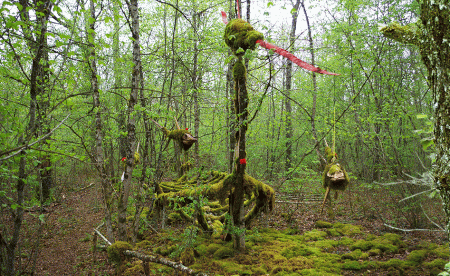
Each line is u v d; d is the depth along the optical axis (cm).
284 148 1088
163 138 645
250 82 664
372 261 484
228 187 535
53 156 389
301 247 577
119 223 495
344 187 564
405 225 676
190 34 764
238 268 476
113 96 821
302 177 862
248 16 604
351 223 743
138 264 502
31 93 376
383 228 680
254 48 438
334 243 596
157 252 558
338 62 875
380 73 743
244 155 514
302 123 1155
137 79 493
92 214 852
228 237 601
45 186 839
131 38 456
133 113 480
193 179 845
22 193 382
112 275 477
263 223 748
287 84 1195
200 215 627
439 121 160
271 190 577
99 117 502
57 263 539
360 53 753
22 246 618
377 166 805
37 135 432
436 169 165
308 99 1112
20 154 333
